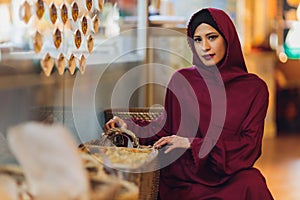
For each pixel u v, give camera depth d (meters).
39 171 1.28
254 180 2.14
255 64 5.95
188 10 5.23
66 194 1.27
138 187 1.58
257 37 6.20
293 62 6.65
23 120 1.91
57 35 1.98
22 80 1.90
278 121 6.66
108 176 1.51
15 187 1.32
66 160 1.28
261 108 2.28
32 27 1.89
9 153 1.55
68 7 2.08
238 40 2.32
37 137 1.28
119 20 3.75
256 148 2.22
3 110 1.78
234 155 2.18
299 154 5.32
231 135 2.26
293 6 6.49
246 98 2.29
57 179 1.27
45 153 1.27
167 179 2.27
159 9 4.39
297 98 6.72
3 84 1.78
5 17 1.92
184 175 2.23
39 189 1.27
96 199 1.35
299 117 6.72
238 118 2.26
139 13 3.77
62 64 2.03
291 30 6.54
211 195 2.15
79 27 2.19
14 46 1.92
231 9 5.89
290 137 6.18
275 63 6.42
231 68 2.33
